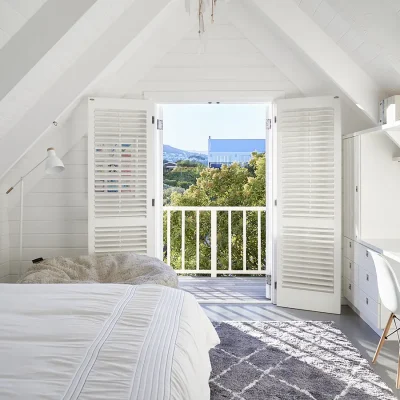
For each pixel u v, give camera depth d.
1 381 1.17
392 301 2.71
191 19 4.40
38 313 1.83
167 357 1.41
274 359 3.00
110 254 4.20
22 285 2.35
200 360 1.66
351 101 4.11
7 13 2.30
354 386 2.60
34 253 4.47
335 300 4.10
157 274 3.64
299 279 4.28
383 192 3.84
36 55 2.66
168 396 1.18
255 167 7.46
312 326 3.72
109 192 4.30
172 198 7.52
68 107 3.89
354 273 4.00
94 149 4.23
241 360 2.99
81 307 1.91
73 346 1.45
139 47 4.31
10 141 3.59
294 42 3.93
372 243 3.53
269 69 4.45
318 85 4.38
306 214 4.21
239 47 4.45
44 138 4.36
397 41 2.88
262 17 4.17
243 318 3.99
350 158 4.10
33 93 3.06
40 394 1.10
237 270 6.14
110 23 3.22
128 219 4.34
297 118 4.25
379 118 3.90
